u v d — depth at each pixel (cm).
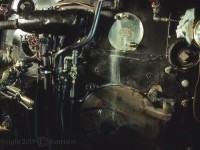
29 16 122
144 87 125
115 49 124
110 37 124
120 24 123
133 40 123
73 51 120
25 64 129
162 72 124
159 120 125
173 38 122
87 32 124
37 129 138
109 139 130
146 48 123
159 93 122
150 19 123
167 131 127
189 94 125
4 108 142
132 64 124
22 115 140
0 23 129
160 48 123
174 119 127
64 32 121
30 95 135
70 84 128
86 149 135
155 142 127
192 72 123
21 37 137
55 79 125
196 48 119
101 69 127
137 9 122
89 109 129
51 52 124
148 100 124
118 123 127
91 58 126
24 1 137
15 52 142
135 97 125
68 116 132
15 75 130
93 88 127
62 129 132
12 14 141
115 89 126
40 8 136
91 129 130
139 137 127
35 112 134
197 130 129
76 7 128
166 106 117
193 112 124
